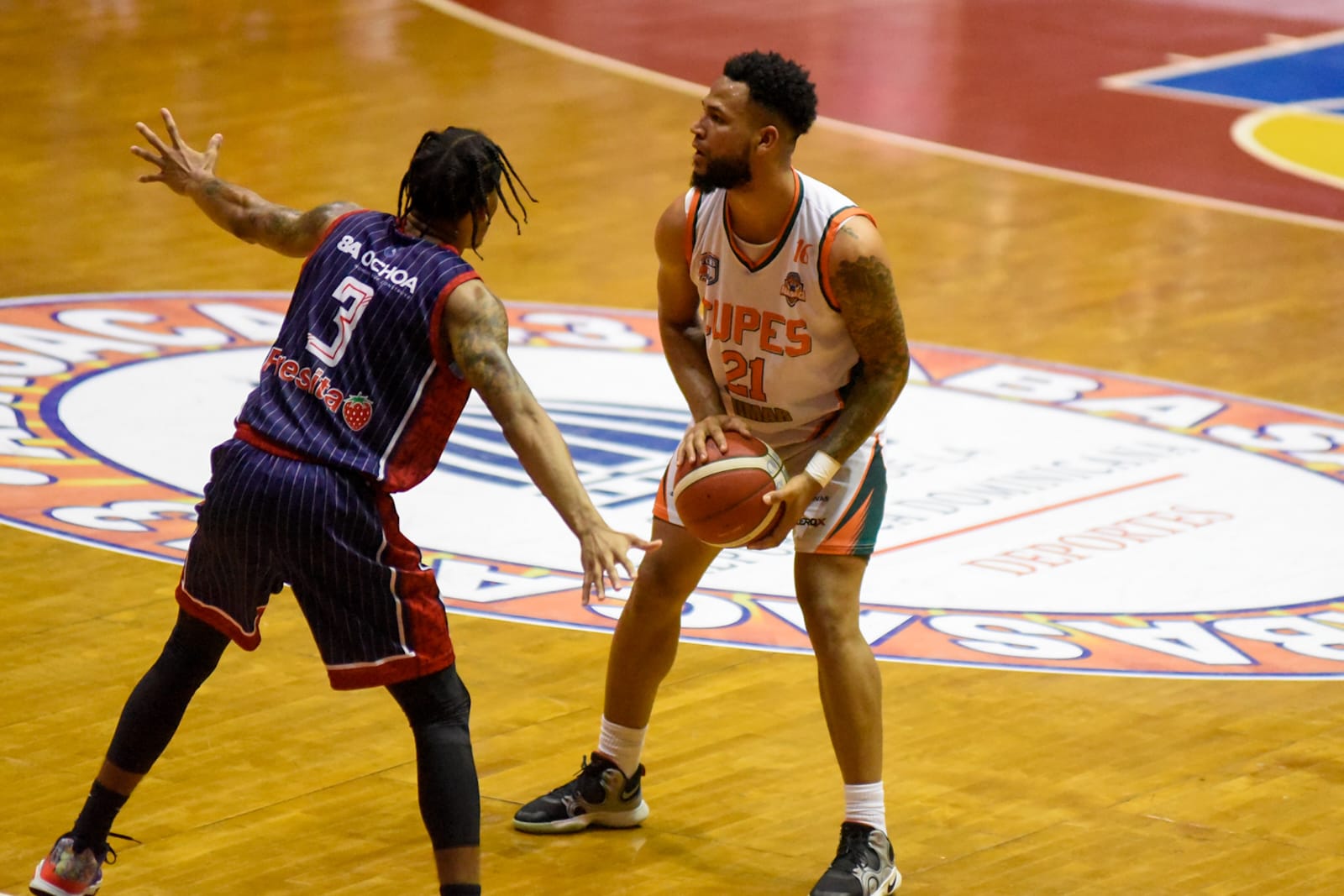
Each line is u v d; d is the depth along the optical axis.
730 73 13.04
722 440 13.33
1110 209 42.50
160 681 12.45
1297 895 13.75
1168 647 19.39
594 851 14.29
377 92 48.44
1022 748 16.62
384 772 15.49
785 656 18.64
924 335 32.72
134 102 45.78
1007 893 13.73
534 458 11.48
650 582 14.23
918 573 21.41
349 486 11.84
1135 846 14.61
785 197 13.12
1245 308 35.44
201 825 14.38
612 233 38.06
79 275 33.12
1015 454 26.28
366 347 11.98
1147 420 28.33
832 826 14.81
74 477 23.08
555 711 17.06
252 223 13.12
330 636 12.02
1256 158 48.03
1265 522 23.75
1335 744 16.97
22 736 15.88
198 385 27.27
